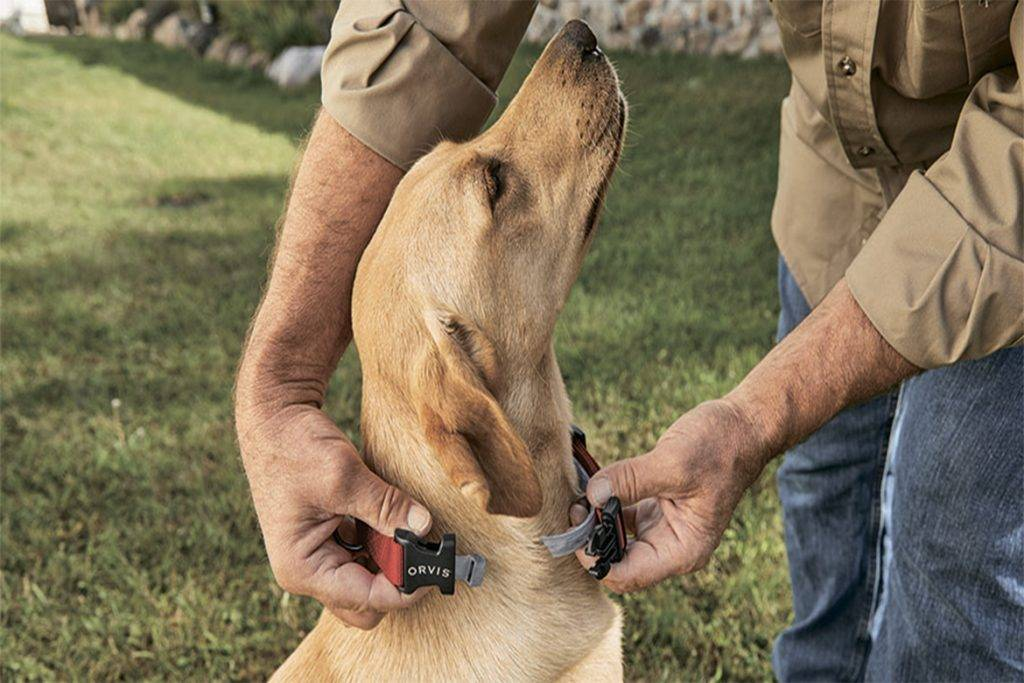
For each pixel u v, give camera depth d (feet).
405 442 7.16
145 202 29.89
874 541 10.10
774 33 36.52
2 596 12.82
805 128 9.65
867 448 9.77
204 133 37.65
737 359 16.81
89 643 11.91
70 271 23.94
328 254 7.66
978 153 6.56
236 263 24.31
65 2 64.75
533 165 7.61
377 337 7.08
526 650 7.33
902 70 7.60
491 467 6.40
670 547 6.88
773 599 12.12
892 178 8.76
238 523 13.91
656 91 33.91
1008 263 6.30
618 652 7.80
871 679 9.95
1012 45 6.61
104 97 43.24
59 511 14.48
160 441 16.20
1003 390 7.49
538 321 7.52
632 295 20.02
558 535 7.02
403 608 6.91
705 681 11.09
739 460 6.72
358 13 7.72
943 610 8.23
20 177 32.53
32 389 18.13
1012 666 7.97
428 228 7.16
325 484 6.77
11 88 44.16
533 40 41.22
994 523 7.70
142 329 20.47
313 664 7.80
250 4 48.88
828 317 6.92
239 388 7.39
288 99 42.83
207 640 11.93
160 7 56.13
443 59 7.61
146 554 13.46
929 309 6.47
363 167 7.63
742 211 24.02
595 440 14.97
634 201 25.27
